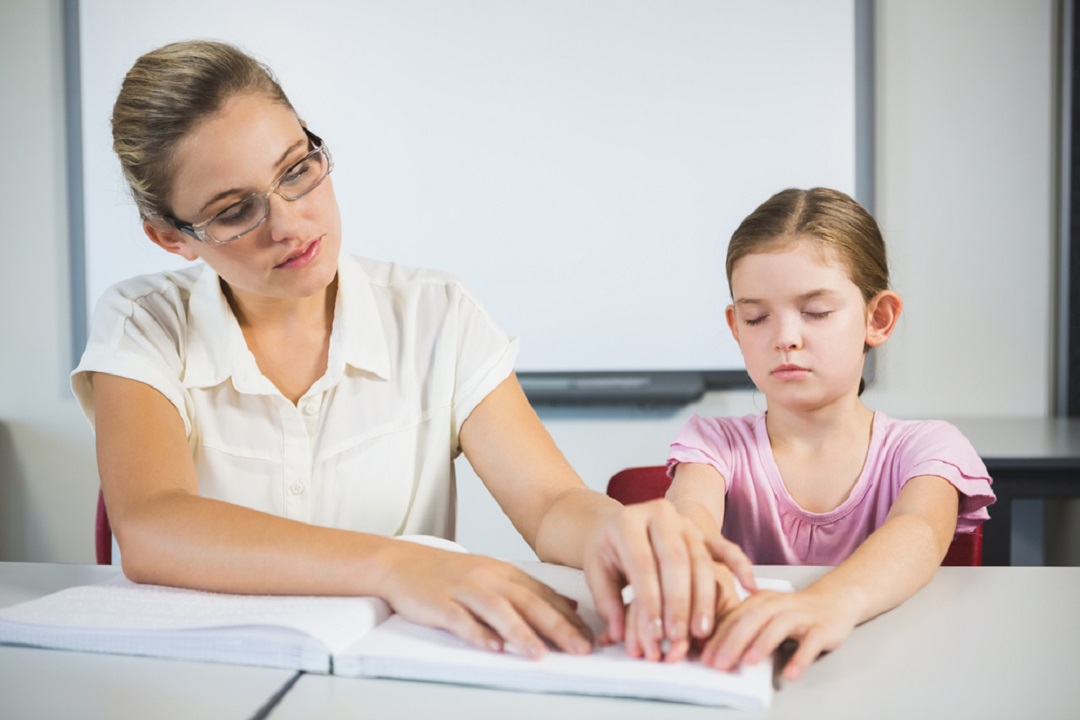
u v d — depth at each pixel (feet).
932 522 2.91
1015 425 7.20
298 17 8.07
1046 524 7.31
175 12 8.18
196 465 3.41
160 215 2.91
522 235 7.97
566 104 7.84
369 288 3.60
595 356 7.94
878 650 2.13
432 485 3.55
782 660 2.07
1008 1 7.39
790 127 7.63
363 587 2.33
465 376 3.54
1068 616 2.34
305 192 2.85
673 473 3.91
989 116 7.48
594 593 2.15
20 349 8.46
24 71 8.34
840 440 3.60
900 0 7.48
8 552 8.58
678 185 7.78
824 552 3.63
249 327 3.46
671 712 1.80
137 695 1.92
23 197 8.39
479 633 2.05
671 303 7.84
